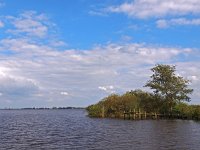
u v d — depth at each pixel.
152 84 135.38
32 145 53.81
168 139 60.19
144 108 134.75
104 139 61.53
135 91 141.38
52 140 60.81
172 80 132.38
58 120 143.88
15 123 122.12
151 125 95.25
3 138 65.06
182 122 106.94
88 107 163.38
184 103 131.00
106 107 139.50
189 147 49.88
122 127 90.12
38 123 121.00
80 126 98.31
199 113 118.19
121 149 48.41
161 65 134.62
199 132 73.00
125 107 134.50
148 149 48.25
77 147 51.06
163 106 134.00
